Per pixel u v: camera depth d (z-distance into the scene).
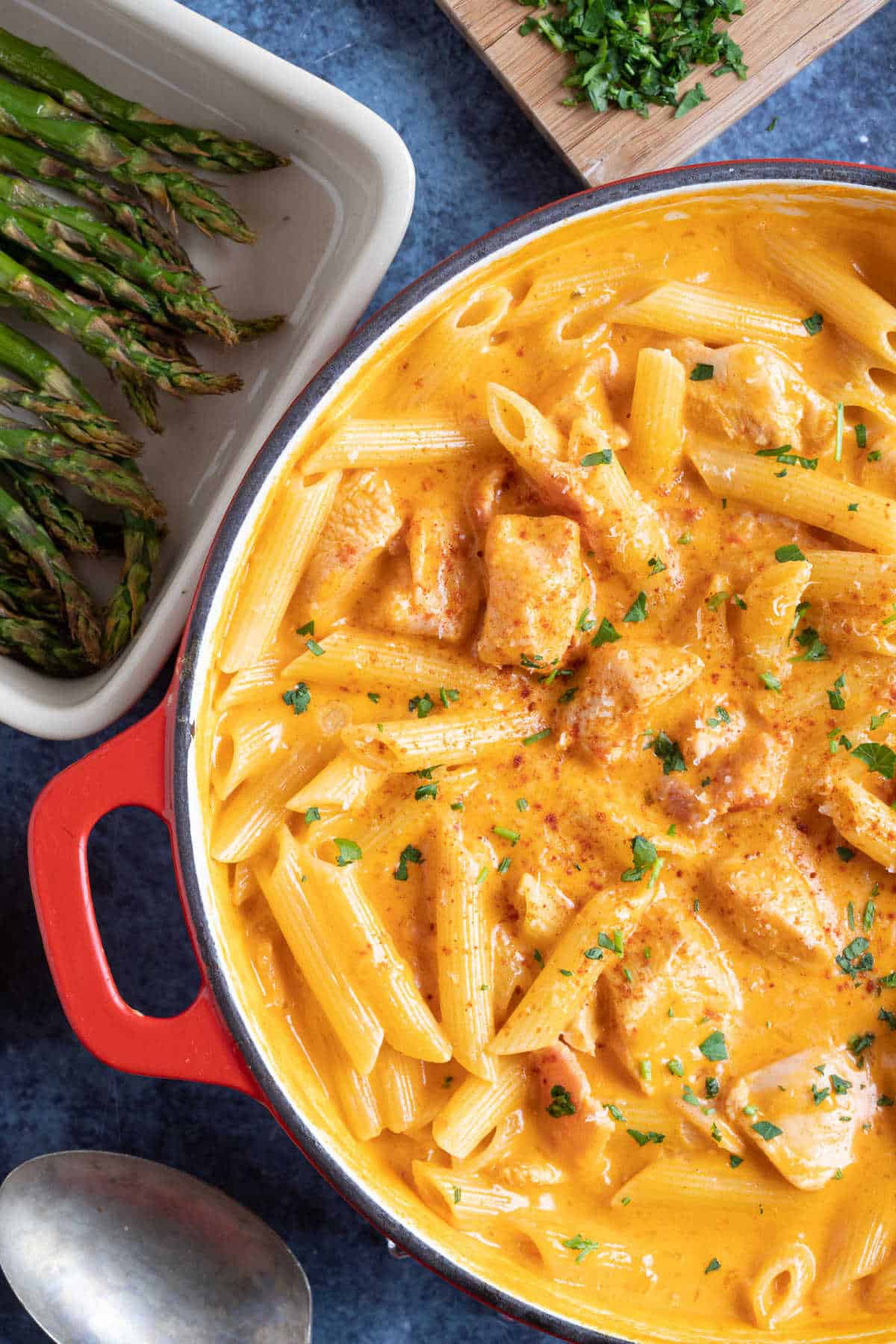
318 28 0.57
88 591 0.56
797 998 0.51
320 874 0.49
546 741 0.51
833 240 0.51
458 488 0.50
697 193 0.49
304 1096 0.50
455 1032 0.50
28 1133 0.58
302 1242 0.58
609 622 0.50
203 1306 0.56
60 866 0.49
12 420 0.54
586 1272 0.50
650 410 0.49
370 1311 0.58
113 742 0.49
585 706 0.50
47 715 0.53
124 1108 0.58
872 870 0.51
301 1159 0.58
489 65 0.56
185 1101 0.58
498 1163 0.50
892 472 0.50
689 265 0.51
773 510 0.50
